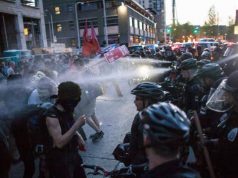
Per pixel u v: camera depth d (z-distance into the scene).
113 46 12.17
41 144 3.20
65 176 3.06
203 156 2.70
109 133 6.88
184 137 1.43
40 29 45.50
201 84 3.85
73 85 3.04
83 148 3.43
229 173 2.35
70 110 3.07
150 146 1.48
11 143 4.86
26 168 4.41
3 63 17.83
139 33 78.62
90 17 67.44
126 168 2.22
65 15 69.88
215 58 14.03
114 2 65.38
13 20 39.03
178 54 19.02
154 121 1.44
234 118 2.36
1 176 3.16
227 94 2.40
